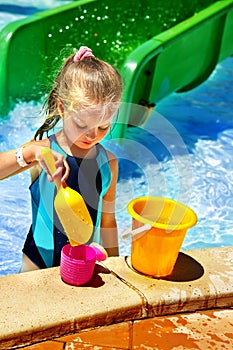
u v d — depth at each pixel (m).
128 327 2.06
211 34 5.89
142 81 4.89
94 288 2.13
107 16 5.88
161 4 6.32
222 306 2.21
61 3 8.42
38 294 2.07
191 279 2.24
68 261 2.09
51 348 1.94
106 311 2.04
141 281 2.20
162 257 2.17
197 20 5.38
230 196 4.05
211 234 3.64
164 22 6.39
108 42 5.93
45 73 5.07
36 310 1.99
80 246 2.18
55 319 1.97
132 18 6.14
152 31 6.31
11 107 4.84
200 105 5.57
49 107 2.44
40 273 2.18
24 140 4.44
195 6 6.53
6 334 1.90
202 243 3.55
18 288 2.09
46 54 5.19
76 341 1.98
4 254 3.32
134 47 6.01
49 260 2.45
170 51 5.13
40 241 2.46
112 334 2.02
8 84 4.79
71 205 2.05
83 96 2.22
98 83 2.25
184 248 3.48
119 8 5.97
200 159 4.51
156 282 2.20
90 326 2.03
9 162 2.25
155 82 5.03
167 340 2.01
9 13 7.73
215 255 2.41
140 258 2.21
